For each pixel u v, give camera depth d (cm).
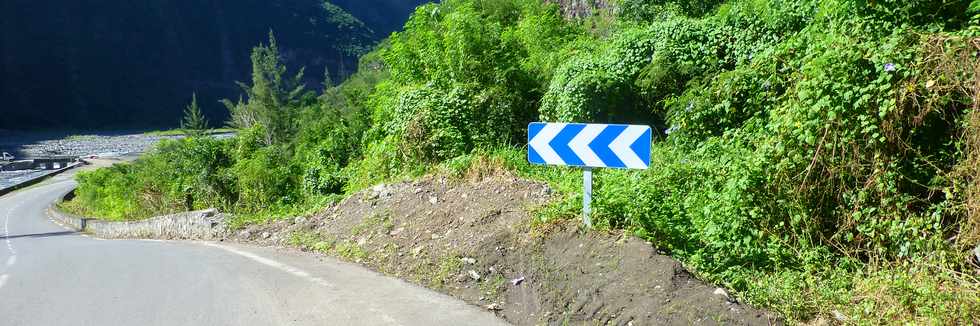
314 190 1433
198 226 1159
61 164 8125
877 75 500
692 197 582
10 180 6825
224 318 490
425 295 515
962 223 446
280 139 3055
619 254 471
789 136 529
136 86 14325
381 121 1362
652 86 982
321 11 16575
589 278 462
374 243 696
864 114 486
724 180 577
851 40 534
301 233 849
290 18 15800
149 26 14950
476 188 753
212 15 15775
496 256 543
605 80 979
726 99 736
